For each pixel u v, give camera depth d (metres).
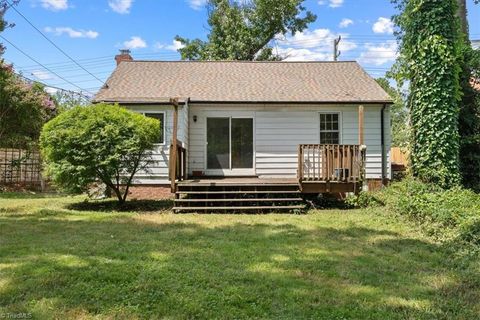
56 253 4.96
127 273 4.13
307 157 11.02
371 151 12.34
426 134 9.90
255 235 6.40
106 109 9.72
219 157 12.45
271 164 12.41
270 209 9.48
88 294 3.55
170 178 9.64
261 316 3.18
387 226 7.31
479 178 10.67
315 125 12.42
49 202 10.99
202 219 8.13
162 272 4.21
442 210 6.93
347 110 12.43
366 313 3.26
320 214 8.99
